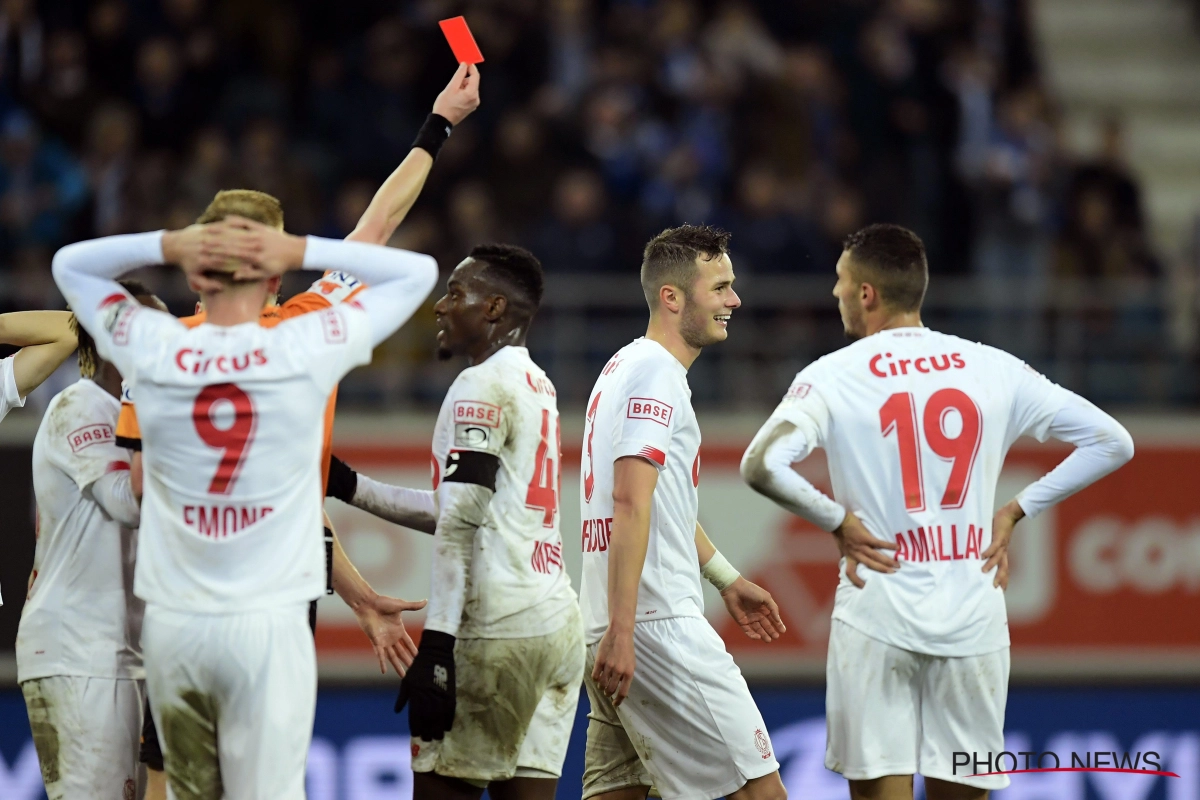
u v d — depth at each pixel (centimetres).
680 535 1465
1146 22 4756
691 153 3391
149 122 3391
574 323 2825
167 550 1154
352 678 2341
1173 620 2491
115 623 1427
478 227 3156
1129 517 2508
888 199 3475
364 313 1176
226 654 1141
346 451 2450
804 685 2434
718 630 2461
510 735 1312
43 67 3428
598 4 3841
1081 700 2458
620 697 1368
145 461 1170
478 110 3450
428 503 1430
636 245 3081
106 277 1175
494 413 1285
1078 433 1434
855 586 1411
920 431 1401
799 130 3512
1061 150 3744
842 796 2395
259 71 3519
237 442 1141
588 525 1491
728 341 2800
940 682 1392
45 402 2544
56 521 1424
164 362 1141
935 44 3731
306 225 3198
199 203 3131
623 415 1420
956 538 1400
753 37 3716
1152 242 3644
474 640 1298
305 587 1164
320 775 2314
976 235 3453
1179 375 2841
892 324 1455
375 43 3509
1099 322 2856
